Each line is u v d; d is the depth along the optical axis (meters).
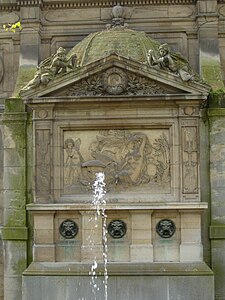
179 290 18.50
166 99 18.72
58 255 19.08
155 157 19.25
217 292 19.28
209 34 22.17
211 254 19.44
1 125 21.14
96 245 18.94
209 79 21.30
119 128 19.36
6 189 20.09
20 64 22.34
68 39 22.80
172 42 22.62
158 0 22.64
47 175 19.19
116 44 20.69
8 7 22.94
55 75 19.25
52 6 22.86
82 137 19.44
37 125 19.25
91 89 19.08
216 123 19.64
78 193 19.30
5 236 19.89
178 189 18.97
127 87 19.02
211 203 19.56
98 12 22.80
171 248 18.91
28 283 18.78
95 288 18.67
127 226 19.05
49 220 19.05
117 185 19.25
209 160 19.66
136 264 18.77
